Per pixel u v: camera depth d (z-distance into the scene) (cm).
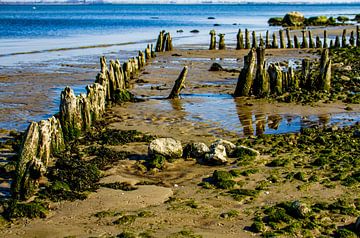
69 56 4831
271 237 1054
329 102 2542
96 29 9700
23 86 3067
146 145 1806
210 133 1991
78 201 1288
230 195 1317
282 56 4631
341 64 3816
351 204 1235
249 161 1584
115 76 2642
